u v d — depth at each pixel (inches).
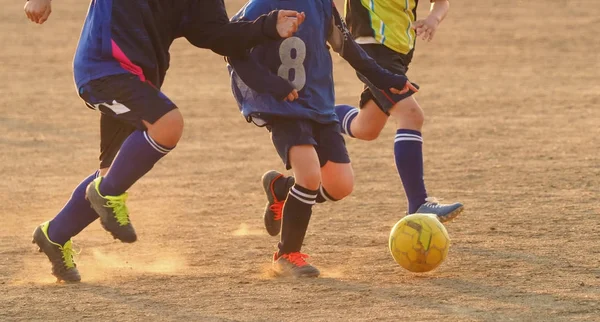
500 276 831.1
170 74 2918.3
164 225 1160.8
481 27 3782.0
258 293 784.9
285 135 870.4
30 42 3612.2
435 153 1664.6
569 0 4500.5
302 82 876.6
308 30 877.2
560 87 2471.7
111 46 767.7
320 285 811.4
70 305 756.6
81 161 1706.4
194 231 1117.7
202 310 730.2
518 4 4434.1
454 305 729.0
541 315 693.9
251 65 840.3
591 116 2030.0
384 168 1558.8
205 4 808.9
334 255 953.5
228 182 1478.8
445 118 2068.2
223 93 2546.8
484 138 1806.1
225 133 1983.3
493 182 1381.6
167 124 751.7
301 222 861.8
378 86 895.7
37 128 2070.6
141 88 759.7
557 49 3211.1
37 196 1398.9
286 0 878.4
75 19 4224.9
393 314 705.0
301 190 858.8
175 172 1576.0
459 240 997.2
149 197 1363.2
